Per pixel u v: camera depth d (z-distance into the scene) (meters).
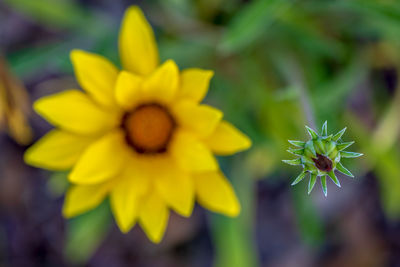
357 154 0.26
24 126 0.34
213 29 0.38
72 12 0.38
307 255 0.45
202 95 0.29
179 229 0.44
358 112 0.42
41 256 0.44
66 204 0.30
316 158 0.26
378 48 0.39
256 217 0.45
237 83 0.37
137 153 0.30
